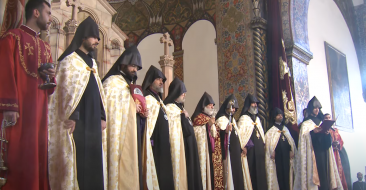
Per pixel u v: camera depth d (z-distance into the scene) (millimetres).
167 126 5438
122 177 4312
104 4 9711
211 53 12391
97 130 3898
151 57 13961
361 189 13148
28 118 3094
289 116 9484
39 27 3471
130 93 4664
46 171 3279
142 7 14648
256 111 7883
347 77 14977
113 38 9898
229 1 10516
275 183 7918
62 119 3707
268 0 10234
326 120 8055
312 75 12219
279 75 9727
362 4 16500
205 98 6625
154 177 4910
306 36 11672
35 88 3201
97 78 4156
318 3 13906
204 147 6395
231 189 6746
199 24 13125
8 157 2951
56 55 8070
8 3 3676
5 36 3146
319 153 8375
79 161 3746
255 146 7625
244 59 9891
